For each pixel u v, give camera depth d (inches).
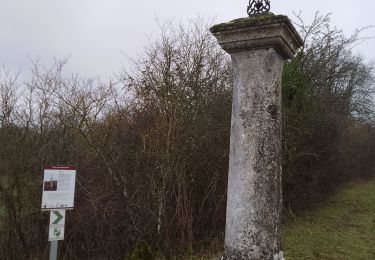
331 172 593.3
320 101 524.7
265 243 161.8
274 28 164.7
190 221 325.7
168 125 327.6
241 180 167.8
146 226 317.7
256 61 171.3
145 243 299.1
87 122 338.6
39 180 340.8
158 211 321.1
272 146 167.6
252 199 164.7
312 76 495.2
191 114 368.8
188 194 344.8
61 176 200.8
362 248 340.5
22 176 335.3
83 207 320.8
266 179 164.9
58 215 198.7
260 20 165.9
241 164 168.9
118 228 322.7
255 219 163.5
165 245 315.3
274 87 170.7
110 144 336.8
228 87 418.6
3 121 337.7
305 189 514.3
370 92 900.0
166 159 325.7
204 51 472.1
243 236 164.4
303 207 518.3
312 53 502.0
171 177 326.6
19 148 336.5
